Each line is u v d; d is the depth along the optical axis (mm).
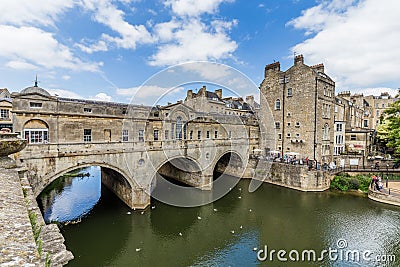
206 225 17656
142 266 12672
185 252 14055
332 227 16203
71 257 3992
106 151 17281
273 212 19500
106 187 25672
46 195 23172
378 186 21609
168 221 18219
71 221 17375
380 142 37562
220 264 12672
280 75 32125
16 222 4125
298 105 29844
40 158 14336
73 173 34406
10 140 9391
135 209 19391
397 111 26422
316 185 24141
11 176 7680
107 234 15906
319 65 30500
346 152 33250
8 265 2736
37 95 16609
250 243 14820
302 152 29344
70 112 18391
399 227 15805
